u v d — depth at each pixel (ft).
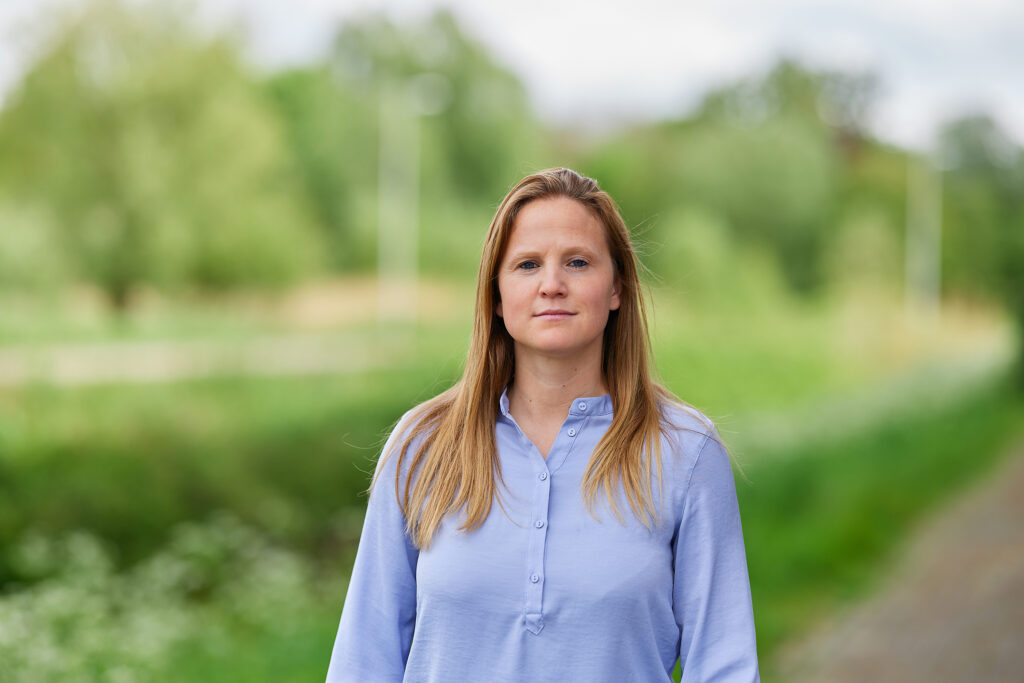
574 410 6.12
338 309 116.26
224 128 95.20
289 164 118.32
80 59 86.53
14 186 86.07
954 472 47.11
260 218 103.55
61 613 19.44
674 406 6.30
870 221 148.15
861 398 71.82
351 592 6.30
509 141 156.35
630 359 6.28
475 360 6.27
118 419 43.32
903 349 104.63
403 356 69.87
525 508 5.88
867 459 47.01
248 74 99.45
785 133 158.51
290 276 109.91
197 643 20.99
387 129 138.10
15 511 34.63
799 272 149.59
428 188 144.77
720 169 152.87
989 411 70.08
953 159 178.50
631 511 5.83
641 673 5.76
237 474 41.27
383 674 6.15
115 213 88.33
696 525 5.96
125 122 88.58
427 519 6.02
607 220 6.22
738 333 94.79
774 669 20.30
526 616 5.70
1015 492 41.63
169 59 90.22
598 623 5.66
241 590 26.30
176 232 91.15
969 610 23.95
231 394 54.65
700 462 6.01
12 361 56.24
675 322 88.12
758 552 28.58
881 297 132.46
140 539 37.04
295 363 68.44
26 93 85.71
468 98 157.99
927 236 148.15
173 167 91.50
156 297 91.81
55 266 82.48
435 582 5.89
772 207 151.64
